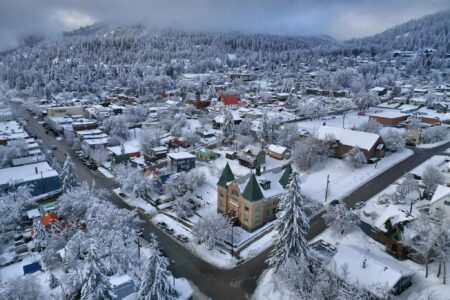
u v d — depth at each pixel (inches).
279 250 1975.9
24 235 2731.3
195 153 4411.9
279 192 2765.7
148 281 1627.7
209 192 3331.7
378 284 1678.2
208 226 2400.3
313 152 3695.9
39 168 3693.4
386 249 2191.2
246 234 2588.6
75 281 1868.8
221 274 2150.6
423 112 6008.9
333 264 1867.6
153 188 3380.9
